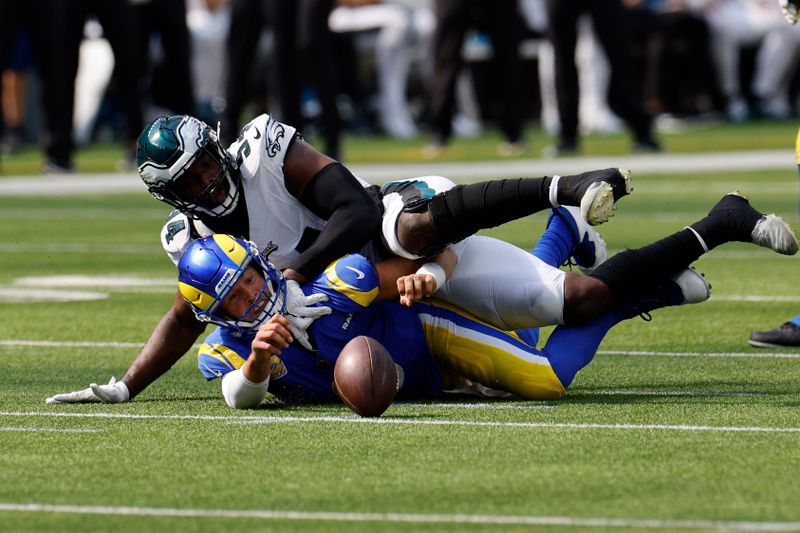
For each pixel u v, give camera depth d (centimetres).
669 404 2053
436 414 2000
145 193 6247
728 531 1409
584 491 1559
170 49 7212
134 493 1580
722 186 5975
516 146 7606
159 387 2280
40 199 6031
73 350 2675
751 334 2661
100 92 9238
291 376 2077
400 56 9512
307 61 6650
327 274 2030
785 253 2084
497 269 2097
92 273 3856
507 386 2091
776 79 10225
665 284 2128
